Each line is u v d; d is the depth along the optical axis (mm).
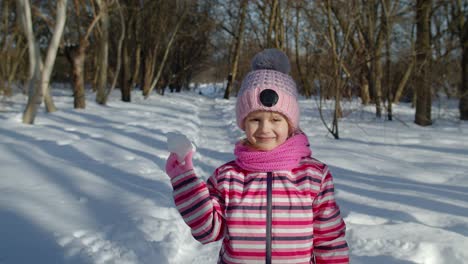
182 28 27328
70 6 14102
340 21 10047
